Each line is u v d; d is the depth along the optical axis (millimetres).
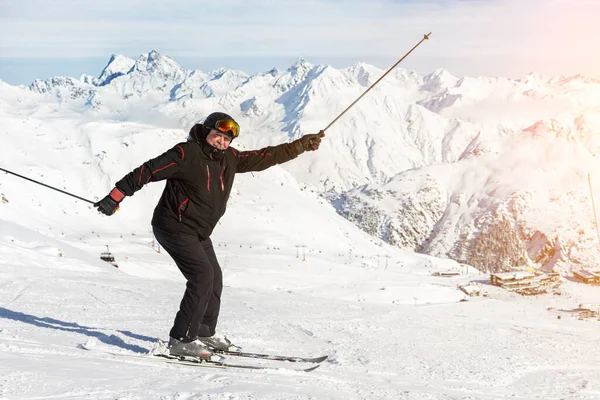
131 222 190875
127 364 4484
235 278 108062
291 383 4340
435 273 139125
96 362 4391
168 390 3537
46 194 190125
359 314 13859
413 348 8820
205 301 5184
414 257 184875
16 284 12531
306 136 5336
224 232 165625
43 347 4820
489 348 9383
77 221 182625
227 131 4750
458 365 7469
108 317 8750
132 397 3271
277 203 191000
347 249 171000
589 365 8133
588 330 14805
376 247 181125
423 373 6738
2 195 174500
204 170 4852
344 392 4305
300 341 8516
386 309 16047
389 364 7047
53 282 13406
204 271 5105
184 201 4922
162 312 9984
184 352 5086
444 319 14445
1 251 24297
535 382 6852
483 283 125938
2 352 4344
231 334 8312
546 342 10383
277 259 129625
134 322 8266
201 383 3854
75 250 37781
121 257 108500
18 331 5816
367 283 111250
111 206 4703
